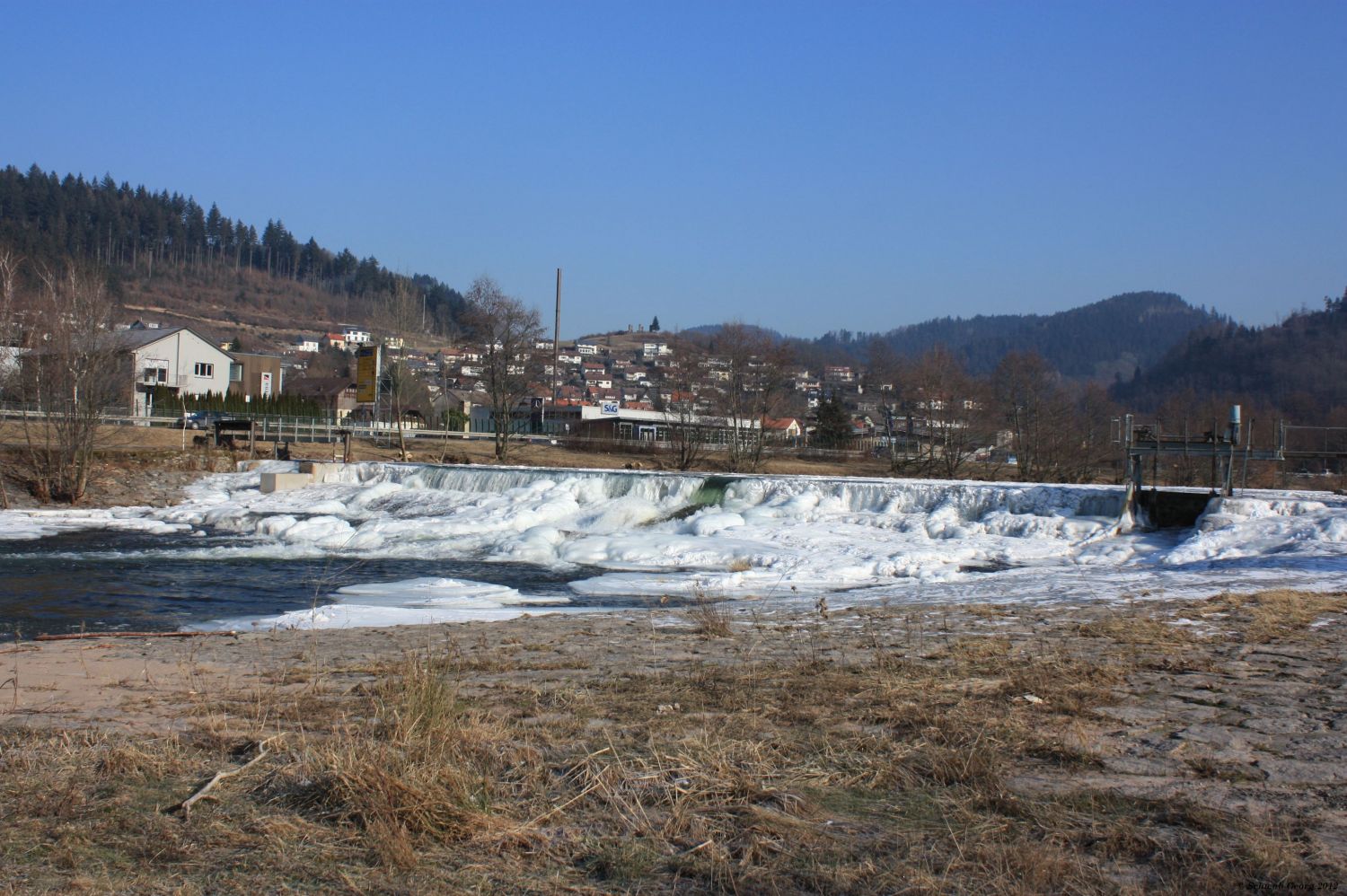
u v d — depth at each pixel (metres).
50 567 24.59
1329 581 16.38
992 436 58.41
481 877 5.08
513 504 33.03
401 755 6.50
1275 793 6.16
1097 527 24.03
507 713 8.30
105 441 46.22
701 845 5.37
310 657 11.94
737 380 60.75
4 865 5.15
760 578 21.12
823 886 4.89
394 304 67.38
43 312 40.22
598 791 6.21
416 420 79.62
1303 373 147.25
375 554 26.97
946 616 14.20
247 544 29.12
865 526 26.78
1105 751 7.05
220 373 82.75
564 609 18.02
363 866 5.20
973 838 5.42
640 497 31.66
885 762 6.68
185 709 8.73
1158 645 11.28
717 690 9.15
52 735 7.65
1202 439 25.59
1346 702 8.48
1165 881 4.90
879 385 100.31
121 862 5.22
